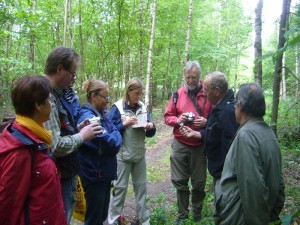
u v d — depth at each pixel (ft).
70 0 29.73
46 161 5.96
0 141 5.74
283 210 12.68
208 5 65.67
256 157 6.68
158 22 48.39
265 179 6.95
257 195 6.56
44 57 44.11
